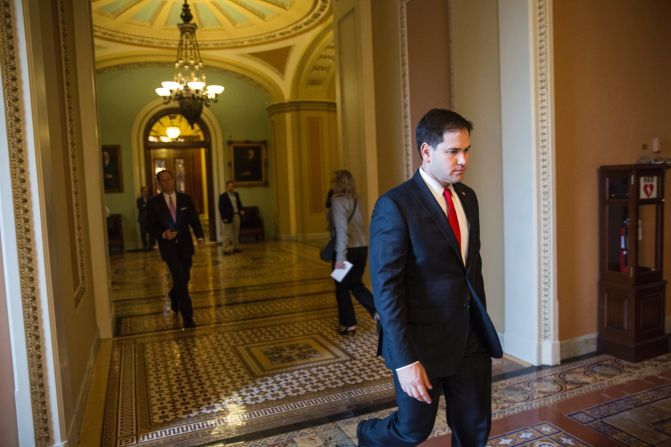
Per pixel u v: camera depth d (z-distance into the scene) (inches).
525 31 147.3
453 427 83.0
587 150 158.1
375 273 74.4
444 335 76.4
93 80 203.0
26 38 97.0
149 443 115.9
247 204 550.0
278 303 252.7
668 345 159.9
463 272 78.3
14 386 101.1
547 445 107.7
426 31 195.2
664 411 122.0
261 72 506.3
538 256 151.3
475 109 171.0
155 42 443.8
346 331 196.2
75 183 165.3
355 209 187.0
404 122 210.5
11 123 96.8
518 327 159.9
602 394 132.1
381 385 145.0
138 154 506.6
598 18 157.3
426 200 77.0
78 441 117.8
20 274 99.0
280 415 127.9
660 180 154.8
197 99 386.9
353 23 240.4
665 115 174.9
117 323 224.1
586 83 156.3
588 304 162.1
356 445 111.2
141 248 506.3
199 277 331.9
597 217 161.5
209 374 159.2
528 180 150.9
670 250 178.1
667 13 173.0
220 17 414.0
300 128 519.5
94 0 355.3
